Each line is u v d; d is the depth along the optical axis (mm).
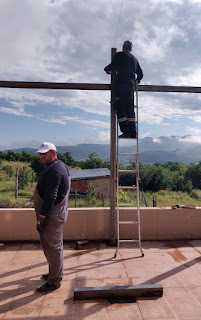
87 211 4875
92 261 3955
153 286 2967
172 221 4980
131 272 3568
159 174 40781
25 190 23844
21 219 4773
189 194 39312
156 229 4957
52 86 4645
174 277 3428
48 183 2867
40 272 3553
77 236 4875
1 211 4742
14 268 3676
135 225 4926
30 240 4781
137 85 4527
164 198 30047
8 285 3191
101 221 4906
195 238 5031
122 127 4340
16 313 2627
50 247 3021
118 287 2951
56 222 3020
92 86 4699
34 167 38000
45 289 3047
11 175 33219
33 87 4613
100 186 22828
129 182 40312
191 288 3154
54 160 3074
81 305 2789
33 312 2648
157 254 4242
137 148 4332
